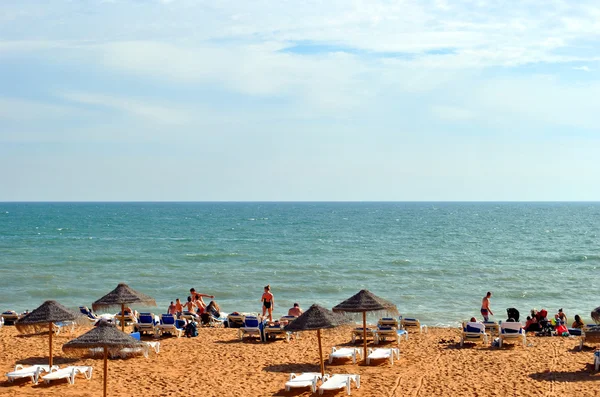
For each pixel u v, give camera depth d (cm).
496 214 17762
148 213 18238
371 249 6288
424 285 3809
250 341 1917
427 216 16075
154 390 1335
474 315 2897
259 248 6356
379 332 1869
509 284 3859
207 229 9831
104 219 13525
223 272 4391
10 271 4325
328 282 3944
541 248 6431
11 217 14475
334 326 1374
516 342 1859
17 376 1355
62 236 7906
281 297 3438
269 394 1314
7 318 2323
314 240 7506
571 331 2077
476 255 5681
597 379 1395
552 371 1475
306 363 1599
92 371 1498
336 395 1306
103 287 3703
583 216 16012
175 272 4384
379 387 1361
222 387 1364
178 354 1705
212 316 2412
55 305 1459
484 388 1343
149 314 2069
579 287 3759
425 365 1569
